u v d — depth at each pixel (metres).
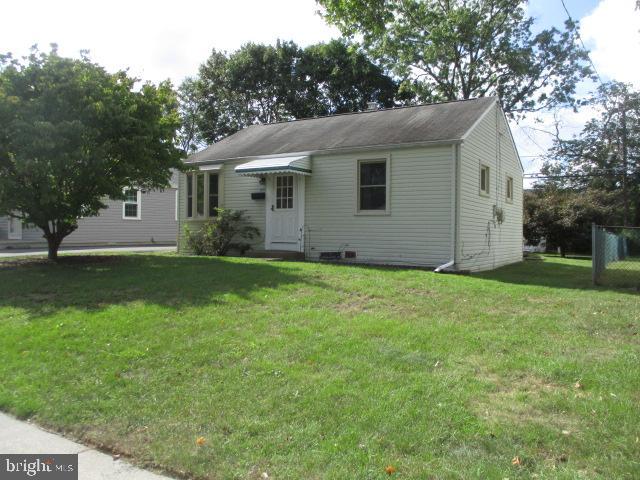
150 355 5.40
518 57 28.67
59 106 10.19
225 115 37.81
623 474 3.00
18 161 9.77
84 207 12.05
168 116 12.51
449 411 3.86
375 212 13.16
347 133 14.73
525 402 4.03
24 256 14.13
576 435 3.47
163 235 27.39
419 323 6.41
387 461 3.22
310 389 4.38
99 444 3.76
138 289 8.36
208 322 6.41
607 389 4.25
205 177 16.30
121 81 11.72
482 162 14.04
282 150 14.67
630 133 35.47
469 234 12.91
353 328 6.13
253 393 4.38
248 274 9.52
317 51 35.56
